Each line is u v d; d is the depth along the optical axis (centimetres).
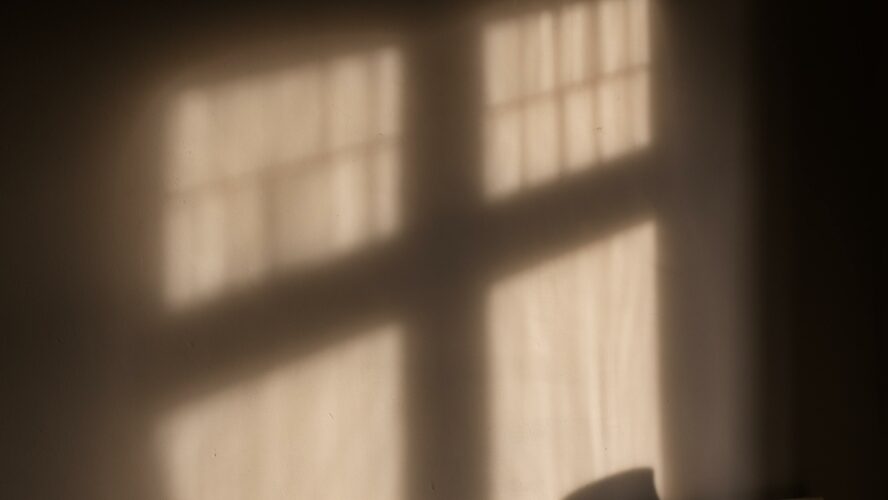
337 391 198
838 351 225
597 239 214
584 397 210
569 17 217
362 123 204
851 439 224
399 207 204
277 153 200
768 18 228
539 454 207
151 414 190
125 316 190
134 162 193
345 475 197
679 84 221
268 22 202
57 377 187
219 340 194
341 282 200
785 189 225
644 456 212
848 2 230
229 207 197
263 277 197
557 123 214
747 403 219
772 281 222
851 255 227
